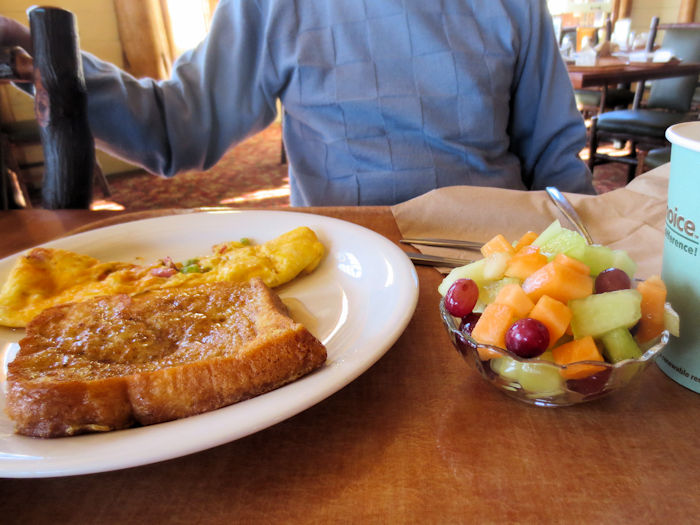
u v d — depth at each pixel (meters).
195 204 3.96
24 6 4.26
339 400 0.50
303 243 0.81
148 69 5.02
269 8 1.45
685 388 0.49
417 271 0.77
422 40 1.38
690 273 0.45
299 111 1.49
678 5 6.64
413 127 1.40
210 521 0.37
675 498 0.37
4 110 4.13
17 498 0.40
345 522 0.36
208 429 0.39
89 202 1.23
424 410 0.48
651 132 3.44
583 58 3.37
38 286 0.74
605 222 0.85
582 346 0.42
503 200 0.93
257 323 0.53
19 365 0.49
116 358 0.50
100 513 0.38
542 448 0.43
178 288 0.73
